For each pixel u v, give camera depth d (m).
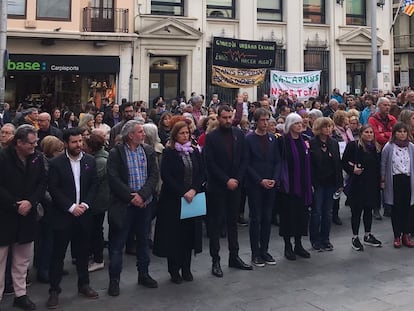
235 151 6.46
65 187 5.56
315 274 6.40
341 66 22.47
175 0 20.19
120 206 5.77
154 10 19.91
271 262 6.82
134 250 7.43
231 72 19.27
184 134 6.08
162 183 6.23
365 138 7.46
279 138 7.10
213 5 20.81
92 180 5.82
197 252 6.12
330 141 7.40
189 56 19.92
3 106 12.81
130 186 5.83
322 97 19.03
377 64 18.06
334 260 7.00
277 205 7.31
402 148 7.61
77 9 18.11
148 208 6.05
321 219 7.49
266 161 6.75
